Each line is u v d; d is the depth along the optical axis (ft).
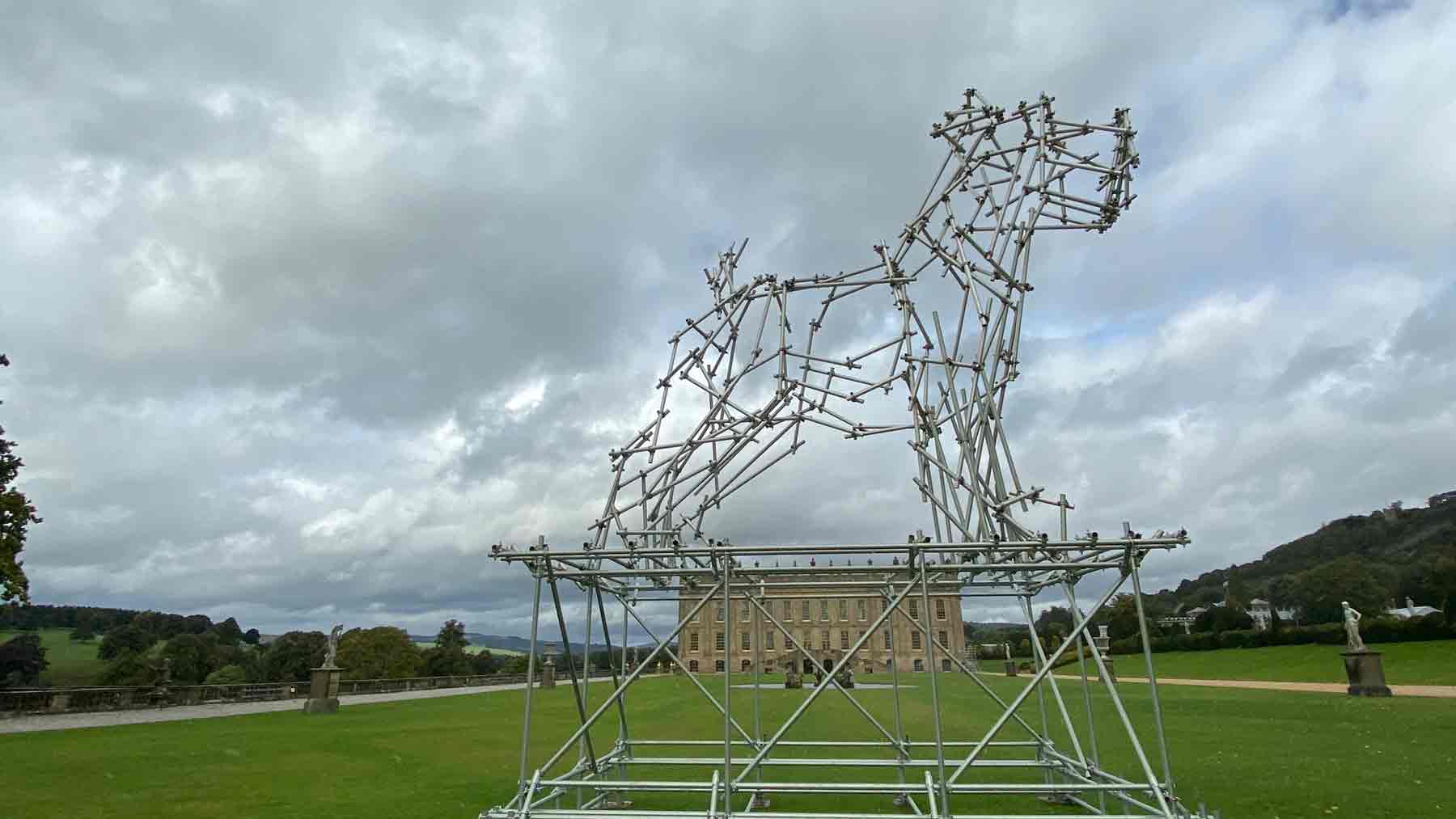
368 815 32.81
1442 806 31.45
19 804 35.68
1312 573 240.12
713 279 39.19
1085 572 31.42
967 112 35.60
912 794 35.32
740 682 162.30
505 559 29.89
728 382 36.60
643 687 140.36
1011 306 32.60
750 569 29.04
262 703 110.93
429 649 268.21
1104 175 32.68
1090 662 205.36
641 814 26.32
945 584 36.42
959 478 32.53
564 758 49.67
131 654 201.16
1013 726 65.16
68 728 72.33
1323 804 31.89
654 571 29.32
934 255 35.19
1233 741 50.98
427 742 58.75
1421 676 121.90
